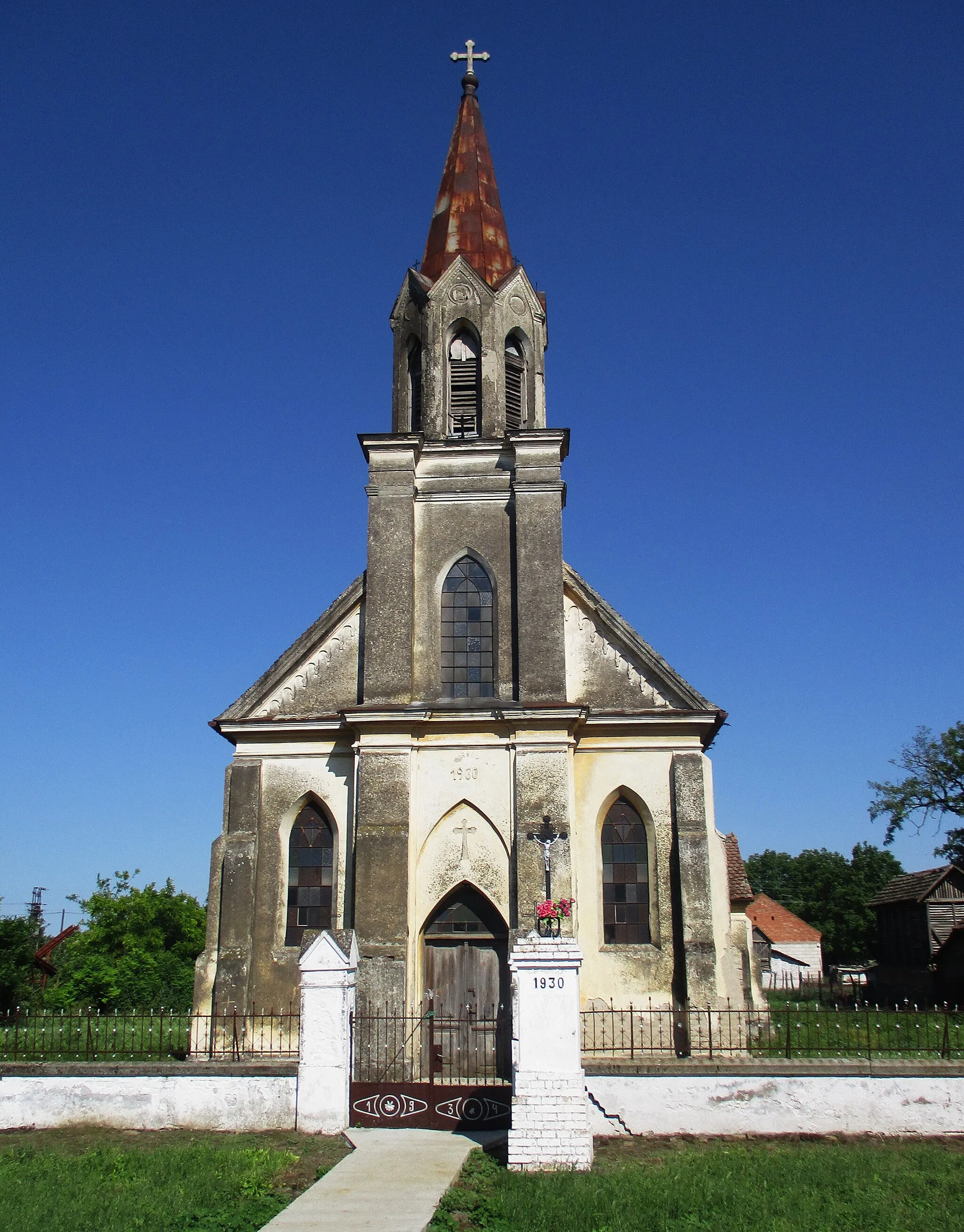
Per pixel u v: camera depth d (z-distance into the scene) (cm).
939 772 6581
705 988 2427
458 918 2495
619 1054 2430
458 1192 1496
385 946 2386
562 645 2594
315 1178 1579
